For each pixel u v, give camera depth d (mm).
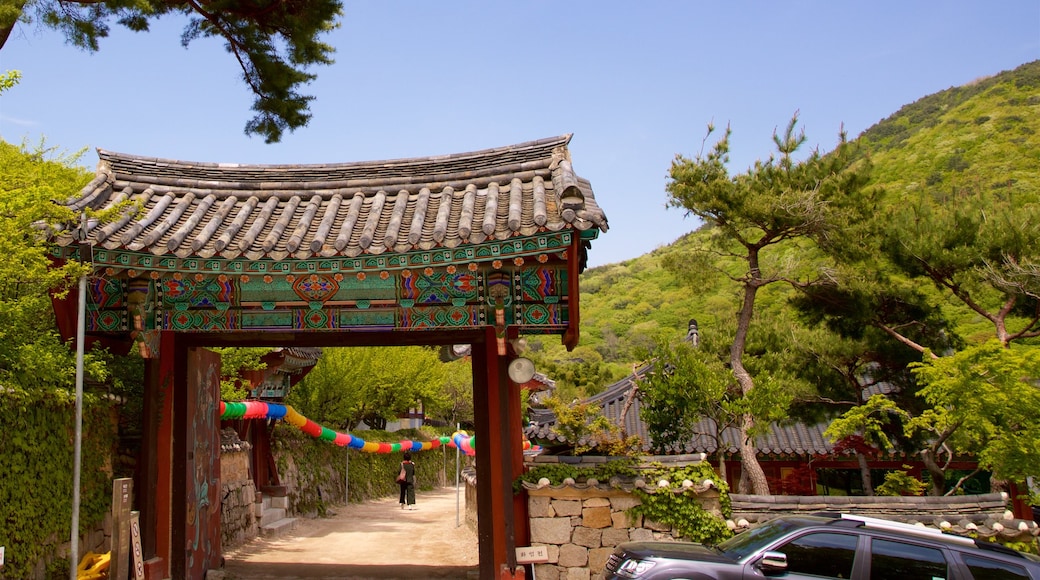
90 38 10305
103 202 9344
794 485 16062
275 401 18703
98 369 8164
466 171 10102
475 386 9453
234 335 9680
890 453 15219
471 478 16781
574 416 10695
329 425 25031
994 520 9406
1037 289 13469
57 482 8102
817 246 14211
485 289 9281
